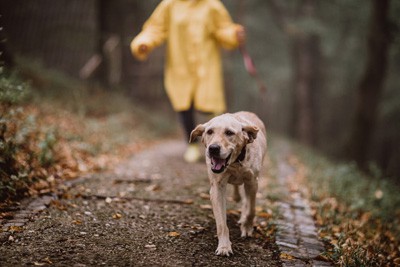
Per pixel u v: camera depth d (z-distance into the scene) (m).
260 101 25.42
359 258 3.49
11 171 4.23
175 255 3.32
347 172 6.75
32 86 9.03
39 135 5.84
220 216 3.45
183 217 4.16
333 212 4.75
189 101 6.55
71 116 8.27
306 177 6.40
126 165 6.22
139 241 3.52
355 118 11.72
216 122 3.36
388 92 16.36
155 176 5.64
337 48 17.23
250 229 3.84
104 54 12.32
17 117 5.90
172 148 8.38
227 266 3.22
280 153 8.65
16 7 16.41
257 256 3.46
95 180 5.12
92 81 12.20
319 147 19.58
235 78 18.81
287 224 4.25
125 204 4.38
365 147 11.70
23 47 15.26
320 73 16.95
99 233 3.60
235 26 6.44
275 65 18.80
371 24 11.12
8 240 3.27
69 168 5.38
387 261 3.86
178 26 6.44
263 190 5.39
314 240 3.94
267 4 16.03
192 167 6.40
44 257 3.08
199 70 6.45
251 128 3.38
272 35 18.27
